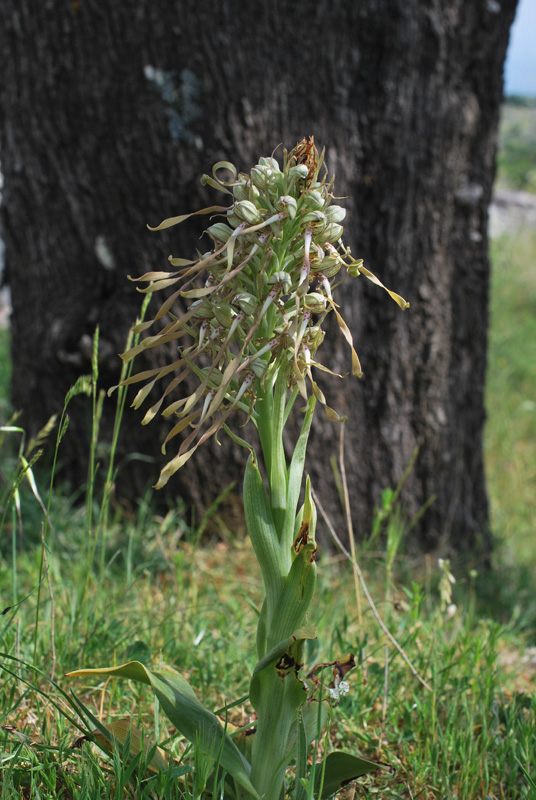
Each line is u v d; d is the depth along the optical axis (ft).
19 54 11.66
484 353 14.07
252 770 5.18
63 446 12.58
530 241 40.04
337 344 12.01
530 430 23.17
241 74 11.02
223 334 5.02
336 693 5.03
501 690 8.02
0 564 10.22
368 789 6.27
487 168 13.29
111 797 5.23
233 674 7.89
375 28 11.41
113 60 11.19
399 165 11.91
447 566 8.45
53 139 11.73
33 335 12.64
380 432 12.56
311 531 4.81
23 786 5.61
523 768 6.11
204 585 10.82
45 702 6.68
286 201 4.69
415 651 8.49
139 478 12.21
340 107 11.50
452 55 12.11
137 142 11.31
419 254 12.44
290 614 4.89
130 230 11.62
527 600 12.78
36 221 12.24
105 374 11.98
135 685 7.39
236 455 11.98
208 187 11.28
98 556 10.85
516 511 17.89
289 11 10.96
